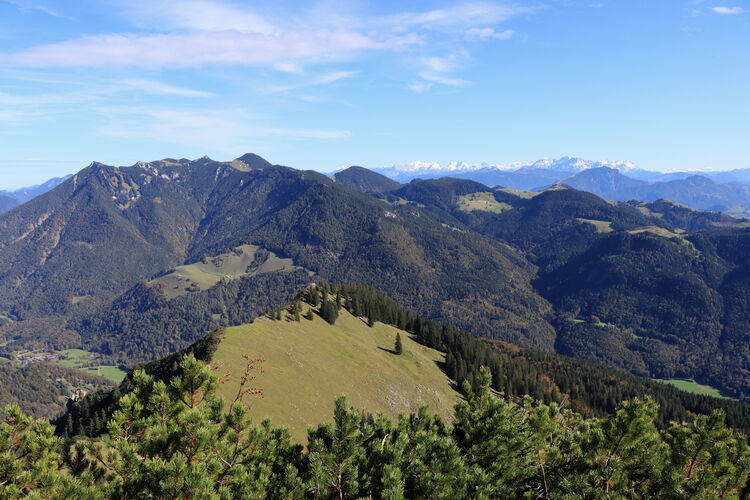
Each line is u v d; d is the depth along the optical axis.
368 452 16.61
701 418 16.53
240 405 16.78
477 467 15.13
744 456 15.59
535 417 17.22
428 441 16.48
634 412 14.95
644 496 14.61
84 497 13.05
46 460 13.77
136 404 15.56
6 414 14.27
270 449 16.73
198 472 12.91
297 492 14.84
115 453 14.32
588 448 15.92
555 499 13.77
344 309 184.62
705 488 14.01
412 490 14.58
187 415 14.76
